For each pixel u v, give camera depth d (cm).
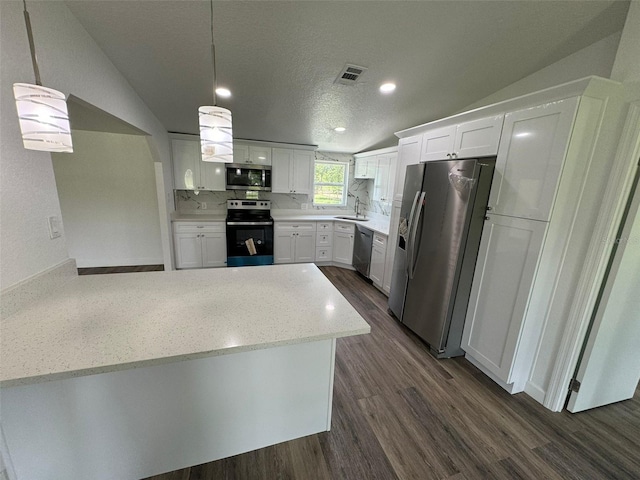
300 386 139
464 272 206
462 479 129
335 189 508
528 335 176
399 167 295
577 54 177
